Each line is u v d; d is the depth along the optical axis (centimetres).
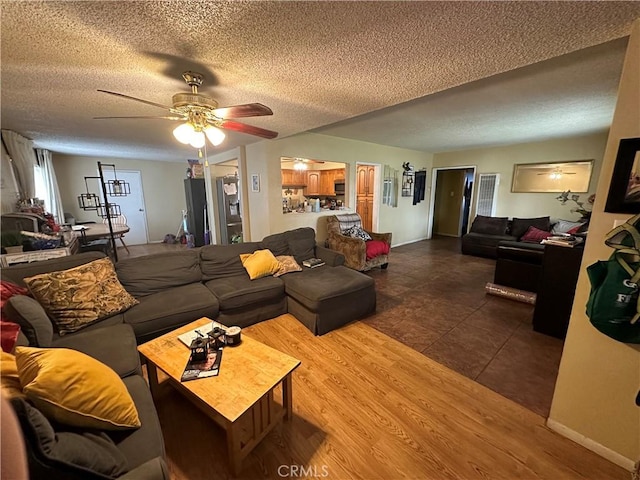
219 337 172
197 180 592
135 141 416
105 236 461
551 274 247
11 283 177
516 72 209
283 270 305
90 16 110
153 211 732
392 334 257
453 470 134
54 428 90
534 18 112
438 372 204
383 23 117
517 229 520
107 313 204
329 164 623
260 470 134
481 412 168
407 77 175
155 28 120
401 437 151
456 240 717
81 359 104
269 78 177
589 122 360
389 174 582
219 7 105
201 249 295
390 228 616
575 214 487
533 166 529
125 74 170
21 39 127
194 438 151
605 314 123
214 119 197
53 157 584
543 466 136
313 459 140
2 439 29
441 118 339
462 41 132
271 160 400
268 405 146
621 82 120
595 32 123
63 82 181
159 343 173
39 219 329
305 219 451
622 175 121
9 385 90
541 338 249
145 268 251
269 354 159
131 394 128
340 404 174
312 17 112
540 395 181
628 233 119
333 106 236
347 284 273
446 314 298
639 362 125
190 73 166
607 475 131
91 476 80
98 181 643
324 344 241
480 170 604
